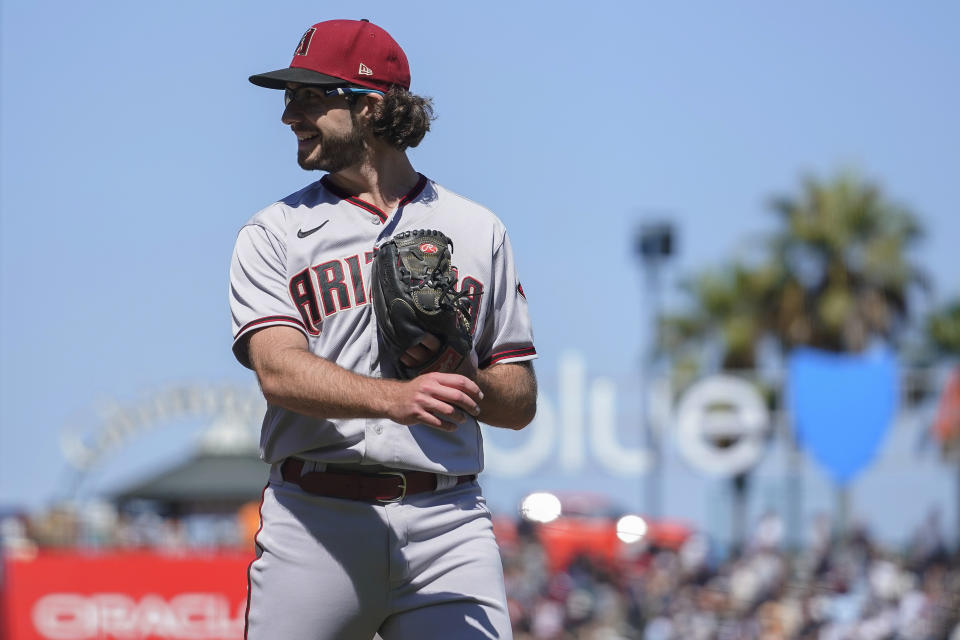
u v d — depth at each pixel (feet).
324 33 39.50
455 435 39.24
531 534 258.78
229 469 281.74
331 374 35.76
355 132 39.45
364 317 38.58
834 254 447.83
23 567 145.28
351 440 38.01
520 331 40.93
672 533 272.10
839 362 230.48
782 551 231.71
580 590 240.53
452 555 39.01
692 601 226.17
